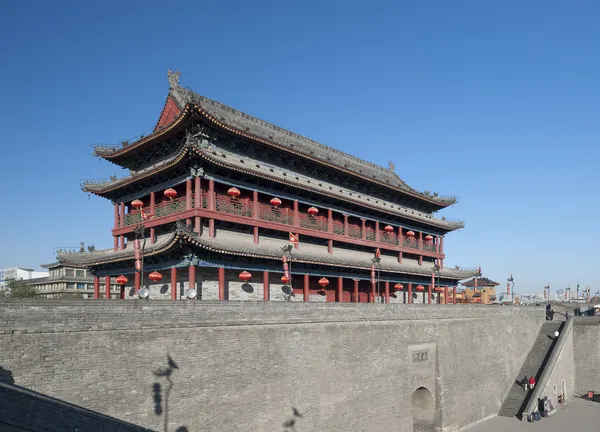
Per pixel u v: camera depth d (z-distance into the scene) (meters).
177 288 42.56
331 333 38.16
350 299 57.19
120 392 24.98
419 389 48.19
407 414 44.41
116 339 25.33
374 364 41.69
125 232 47.78
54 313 23.28
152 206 45.72
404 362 45.06
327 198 52.84
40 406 19.12
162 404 26.58
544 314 71.00
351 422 38.44
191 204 41.47
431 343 48.78
